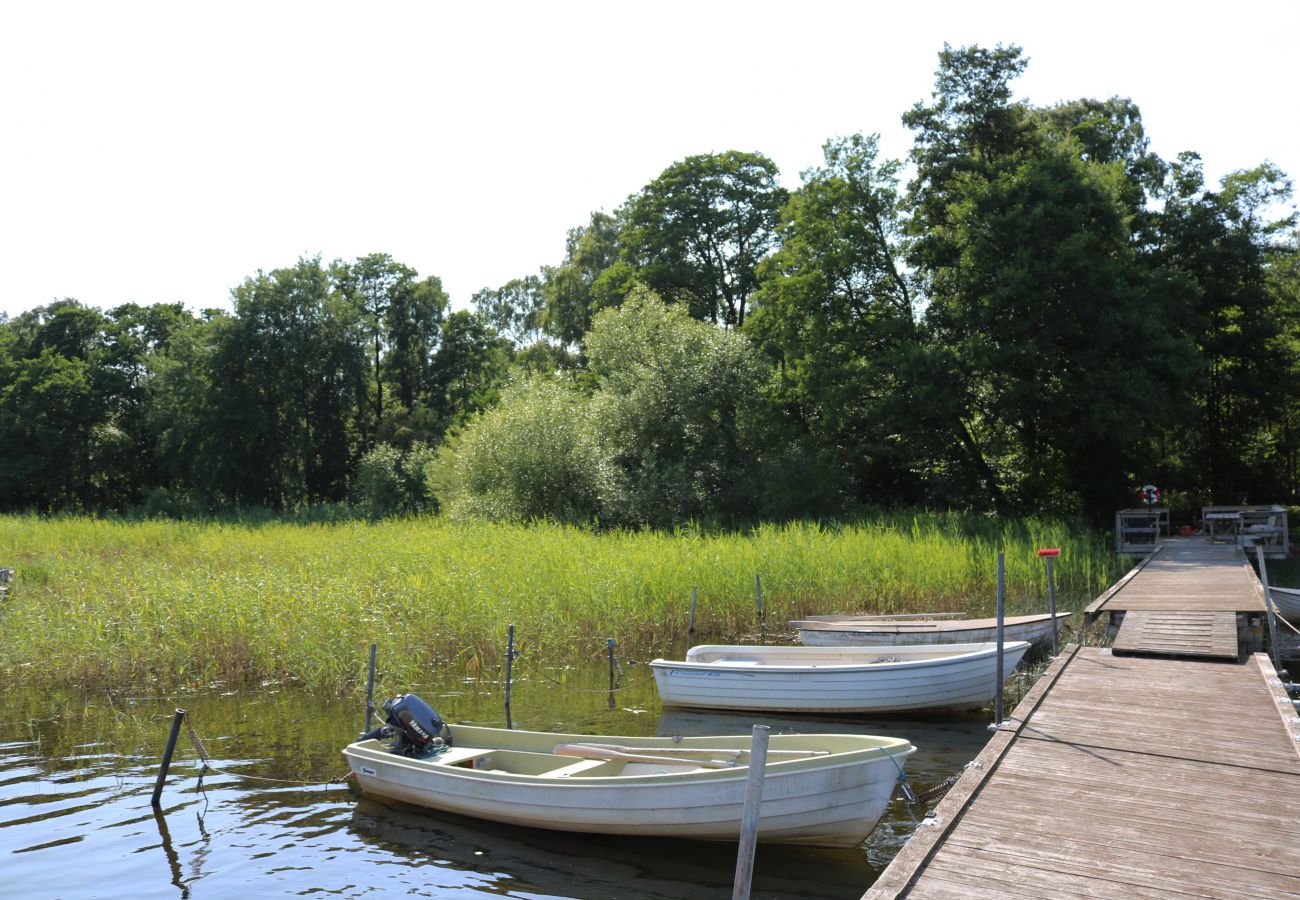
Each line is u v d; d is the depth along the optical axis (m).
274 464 56.94
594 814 7.91
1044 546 23.75
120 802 8.98
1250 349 38.31
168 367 55.47
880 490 38.72
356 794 9.26
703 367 35.28
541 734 9.51
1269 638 14.39
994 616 17.59
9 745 10.80
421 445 51.94
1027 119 37.22
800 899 6.85
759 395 35.47
